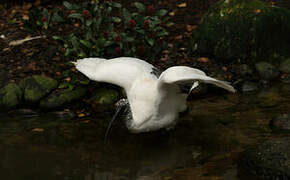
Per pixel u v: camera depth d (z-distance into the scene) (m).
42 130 6.23
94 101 6.98
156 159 5.39
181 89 5.35
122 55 7.62
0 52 8.12
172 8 9.54
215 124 6.26
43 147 5.71
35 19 8.09
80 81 7.23
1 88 7.14
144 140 5.95
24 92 7.07
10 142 5.84
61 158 5.42
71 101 6.99
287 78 7.59
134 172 5.07
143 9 7.91
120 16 9.14
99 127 6.35
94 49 7.44
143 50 7.50
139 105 5.60
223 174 4.96
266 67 7.71
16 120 6.60
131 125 5.76
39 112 6.87
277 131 5.89
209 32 8.16
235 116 6.46
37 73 7.58
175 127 6.25
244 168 5.04
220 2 8.41
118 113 6.09
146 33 7.81
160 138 5.98
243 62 7.98
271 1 9.52
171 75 4.84
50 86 7.14
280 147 4.90
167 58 8.03
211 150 5.58
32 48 8.21
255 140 5.71
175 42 8.52
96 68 6.21
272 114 6.43
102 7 7.75
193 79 4.70
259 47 8.02
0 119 6.63
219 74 7.63
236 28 8.03
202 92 7.20
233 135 5.92
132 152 5.62
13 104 6.91
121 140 5.98
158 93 5.39
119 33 7.74
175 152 5.60
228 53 8.00
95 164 5.27
